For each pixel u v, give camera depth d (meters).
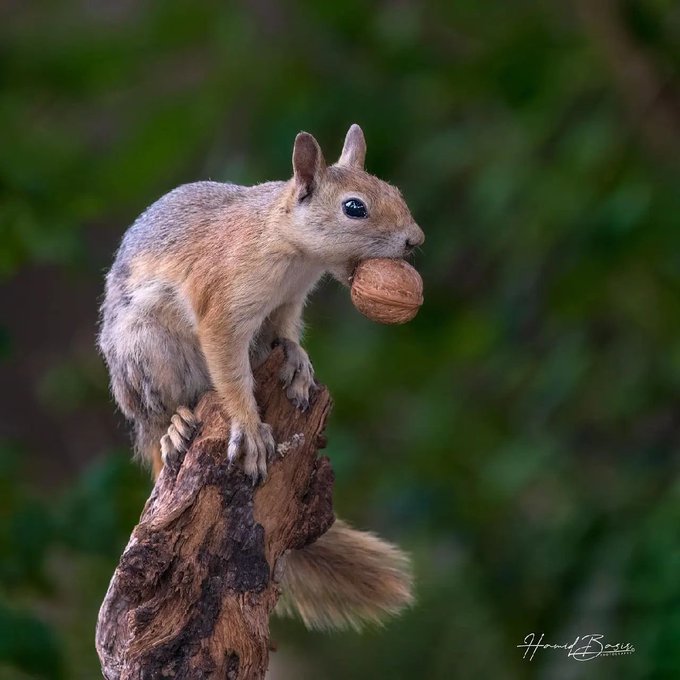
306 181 8.83
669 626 10.66
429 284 16.16
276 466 7.86
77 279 13.67
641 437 15.52
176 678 7.05
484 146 15.19
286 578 9.17
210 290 8.95
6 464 12.15
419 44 16.17
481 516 14.55
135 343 9.45
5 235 12.29
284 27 16.55
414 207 15.57
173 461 8.43
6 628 9.76
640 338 14.82
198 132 16.11
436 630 13.01
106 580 11.65
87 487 11.19
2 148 14.94
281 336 9.55
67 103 16.72
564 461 14.43
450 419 15.10
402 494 14.77
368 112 15.98
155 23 16.33
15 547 10.86
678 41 14.33
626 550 12.01
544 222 14.43
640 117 14.45
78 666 11.08
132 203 16.12
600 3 14.08
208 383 9.49
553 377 14.52
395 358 15.69
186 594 7.21
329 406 8.34
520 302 14.94
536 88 15.51
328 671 13.06
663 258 14.03
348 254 8.81
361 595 9.19
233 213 9.20
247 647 7.25
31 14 17.05
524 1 16.06
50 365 18.27
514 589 13.47
